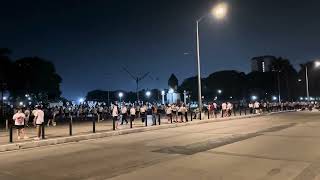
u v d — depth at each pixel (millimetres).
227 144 16094
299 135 19453
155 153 14023
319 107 65188
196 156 13094
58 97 91875
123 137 20906
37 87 81938
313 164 11344
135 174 10312
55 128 28406
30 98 86125
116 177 9992
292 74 114125
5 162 12883
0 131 27156
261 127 25047
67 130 25703
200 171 10547
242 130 22891
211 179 9578
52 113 33500
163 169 10914
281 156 12828
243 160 12156
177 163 11820
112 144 17375
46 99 87875
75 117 50188
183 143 16938
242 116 40438
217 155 13227
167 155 13461
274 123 28953
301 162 11680
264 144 15945
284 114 47062
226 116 40969
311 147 14938
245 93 132375
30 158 13641
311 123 28312
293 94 116875
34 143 17500
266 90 126938
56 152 15047
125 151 14766
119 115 35000
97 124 32969
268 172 10281
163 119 38688
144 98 134375
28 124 33250
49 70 84375
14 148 16594
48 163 12367
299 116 40406
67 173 10641
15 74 72438
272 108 60844
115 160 12625
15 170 11328
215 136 19625
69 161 12641
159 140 18500
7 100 82562
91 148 16016
